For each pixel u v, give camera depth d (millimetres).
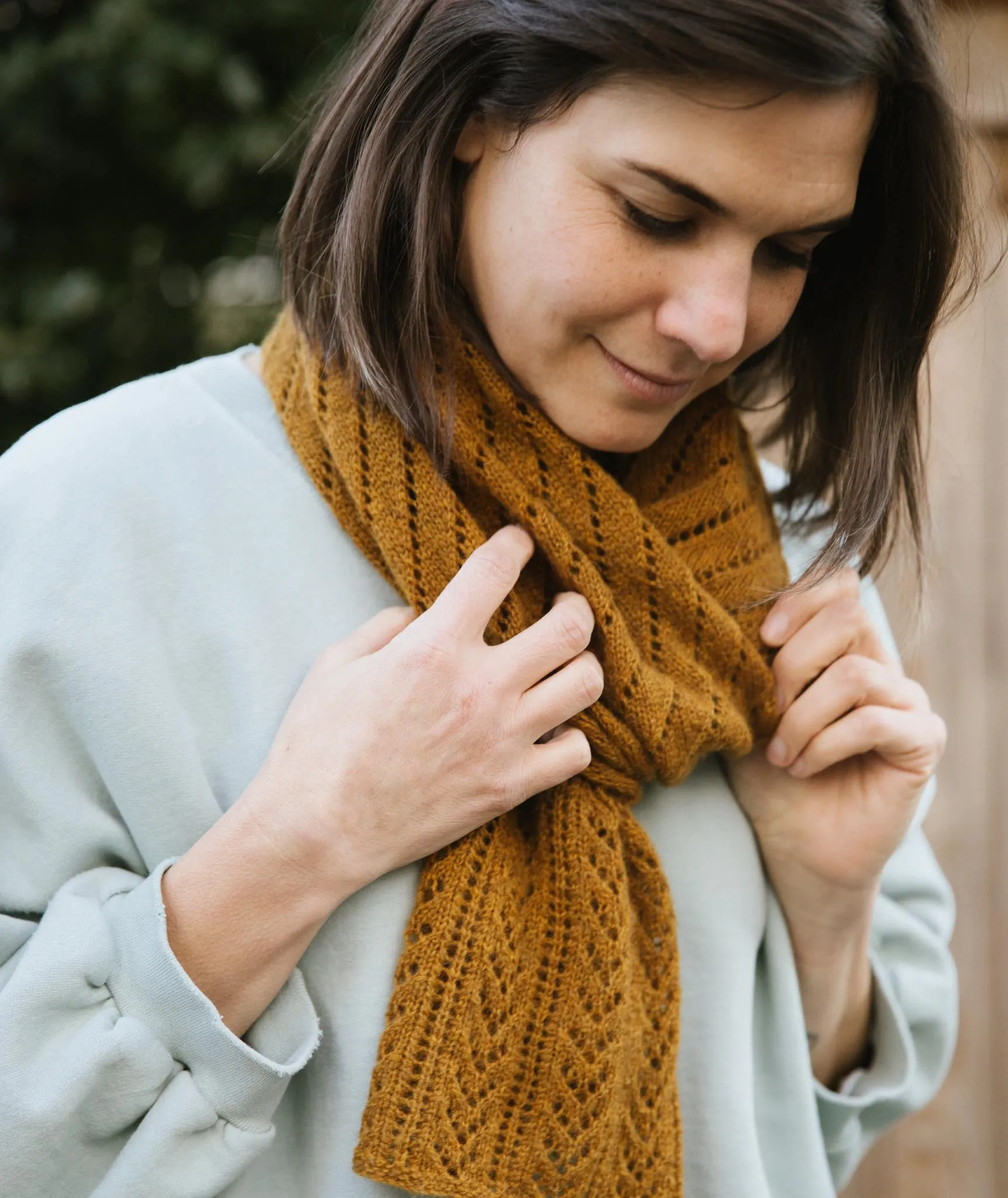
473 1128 869
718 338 834
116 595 916
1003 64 2043
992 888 2281
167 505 949
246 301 2340
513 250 867
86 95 2109
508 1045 895
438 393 933
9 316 2256
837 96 792
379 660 876
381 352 928
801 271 922
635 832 973
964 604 2252
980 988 2291
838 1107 1141
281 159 2125
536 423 934
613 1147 917
